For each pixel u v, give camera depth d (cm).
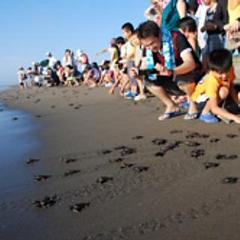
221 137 574
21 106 1459
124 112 912
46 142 672
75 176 470
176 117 745
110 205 376
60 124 855
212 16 791
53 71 2683
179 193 388
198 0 917
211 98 659
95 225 340
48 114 1084
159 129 667
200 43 833
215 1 793
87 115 946
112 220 345
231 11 723
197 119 706
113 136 656
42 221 358
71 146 620
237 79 883
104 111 977
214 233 307
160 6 970
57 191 426
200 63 714
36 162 551
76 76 2427
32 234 336
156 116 796
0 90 3256
